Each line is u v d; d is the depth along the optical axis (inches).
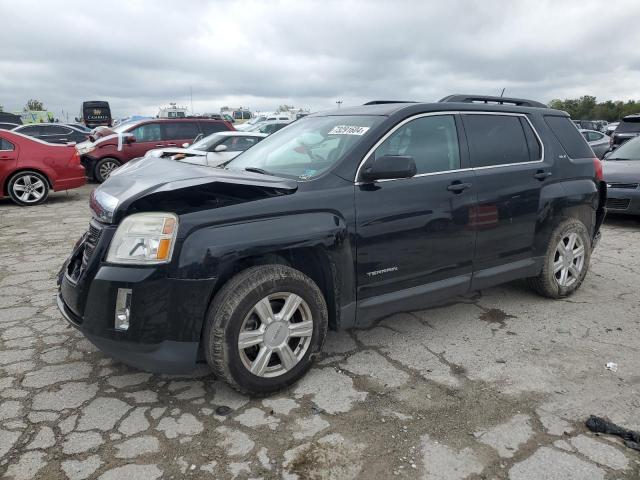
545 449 99.6
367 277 129.0
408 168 122.0
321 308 122.0
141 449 99.3
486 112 159.5
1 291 189.5
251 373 113.4
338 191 123.3
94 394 119.0
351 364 134.0
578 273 183.8
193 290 105.1
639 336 151.9
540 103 189.2
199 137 497.4
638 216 322.3
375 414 111.2
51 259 234.8
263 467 94.4
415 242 135.8
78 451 98.6
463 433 104.7
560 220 173.3
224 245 106.7
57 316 165.0
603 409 113.3
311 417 110.0
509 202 155.9
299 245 115.0
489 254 154.5
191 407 113.8
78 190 487.5
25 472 92.7
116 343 106.7
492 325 159.5
